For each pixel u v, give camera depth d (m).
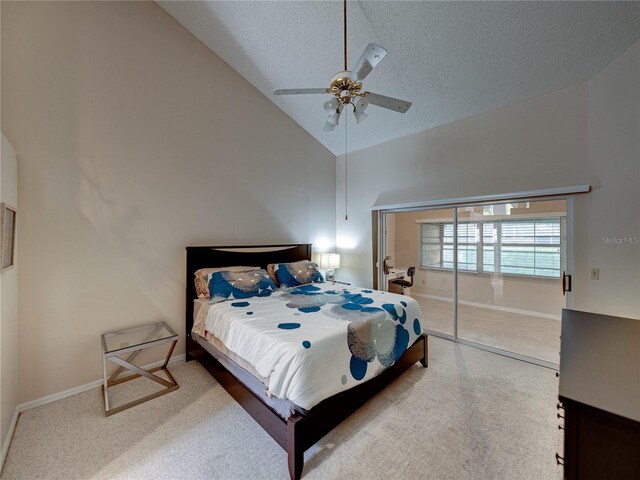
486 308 3.37
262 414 1.77
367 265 4.44
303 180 4.30
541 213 2.92
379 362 2.12
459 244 3.53
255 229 3.67
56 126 2.20
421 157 3.75
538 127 2.82
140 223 2.67
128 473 1.55
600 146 2.42
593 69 2.40
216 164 3.25
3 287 1.69
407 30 2.39
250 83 3.58
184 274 2.99
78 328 2.33
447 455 1.67
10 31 2.02
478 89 2.86
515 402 2.19
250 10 2.59
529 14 2.06
